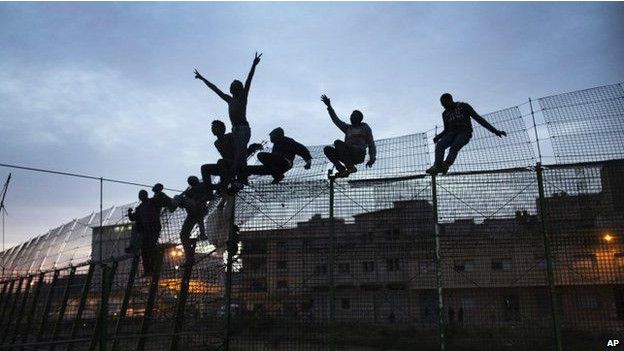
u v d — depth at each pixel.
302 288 10.41
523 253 9.58
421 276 10.07
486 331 9.66
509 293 9.76
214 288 10.98
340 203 10.59
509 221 9.69
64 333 12.02
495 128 9.85
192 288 10.98
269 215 10.94
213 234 11.34
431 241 9.95
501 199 9.76
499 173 9.85
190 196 11.40
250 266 10.77
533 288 9.66
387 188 10.39
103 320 7.80
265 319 10.39
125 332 11.02
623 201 9.11
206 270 11.10
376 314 10.27
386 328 10.68
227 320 10.43
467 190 9.91
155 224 11.48
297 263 10.55
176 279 11.26
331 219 10.52
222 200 11.35
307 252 10.55
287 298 10.44
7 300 15.53
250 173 10.29
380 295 10.34
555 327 8.76
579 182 9.40
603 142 9.39
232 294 10.66
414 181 10.26
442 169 9.73
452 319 9.92
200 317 10.80
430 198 10.11
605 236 9.12
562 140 9.63
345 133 10.73
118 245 13.55
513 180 9.77
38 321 13.30
